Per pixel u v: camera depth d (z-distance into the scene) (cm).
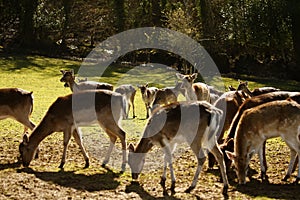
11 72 2909
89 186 816
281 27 3198
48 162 979
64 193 771
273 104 835
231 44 3406
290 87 2767
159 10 3662
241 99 1113
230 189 815
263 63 3331
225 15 3381
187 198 764
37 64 3244
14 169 914
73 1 3875
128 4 3691
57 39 3969
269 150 1119
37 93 2281
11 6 3756
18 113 1038
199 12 3331
